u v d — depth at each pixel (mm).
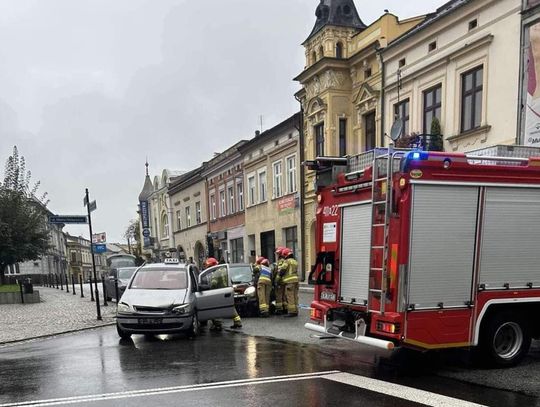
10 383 6582
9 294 21016
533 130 12586
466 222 6402
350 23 21859
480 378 6184
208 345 9141
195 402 5453
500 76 13703
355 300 7016
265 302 13281
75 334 11453
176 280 10812
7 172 25219
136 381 6488
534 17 12633
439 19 15844
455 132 15352
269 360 7566
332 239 7586
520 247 6680
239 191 33875
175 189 48188
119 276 20766
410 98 17531
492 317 6609
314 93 22734
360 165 7238
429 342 6211
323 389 5836
